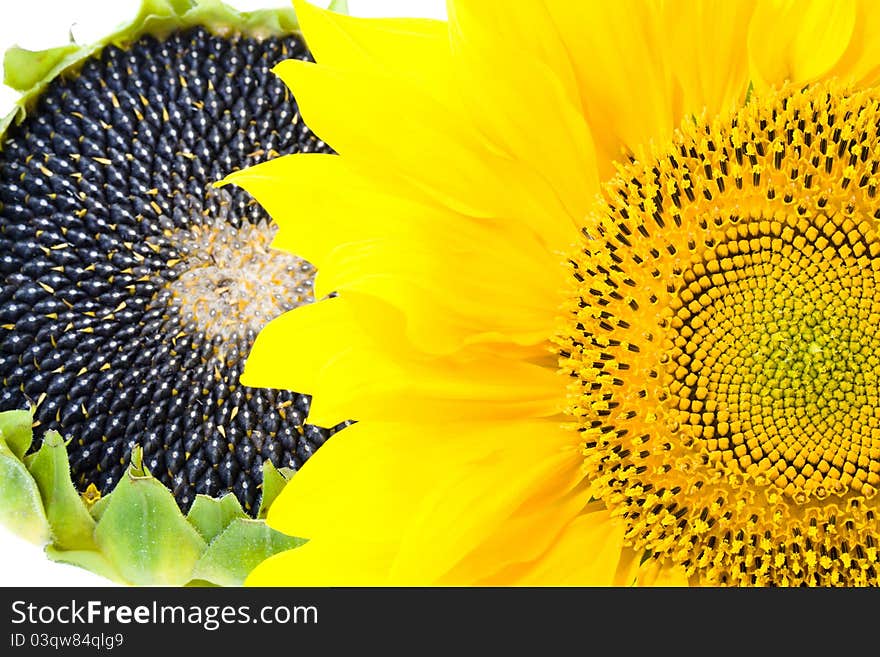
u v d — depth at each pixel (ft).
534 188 2.06
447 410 2.02
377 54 2.05
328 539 2.00
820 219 2.02
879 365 2.01
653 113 2.09
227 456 2.27
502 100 2.03
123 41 2.42
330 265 1.97
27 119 2.39
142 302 2.31
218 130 2.37
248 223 2.34
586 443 2.05
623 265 2.05
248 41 2.43
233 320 2.31
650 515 2.03
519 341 2.04
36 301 2.31
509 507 2.02
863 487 2.01
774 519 2.02
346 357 1.98
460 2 2.01
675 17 2.07
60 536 2.23
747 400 2.02
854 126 2.04
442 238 2.02
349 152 2.02
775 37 2.08
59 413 2.28
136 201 2.34
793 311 2.02
